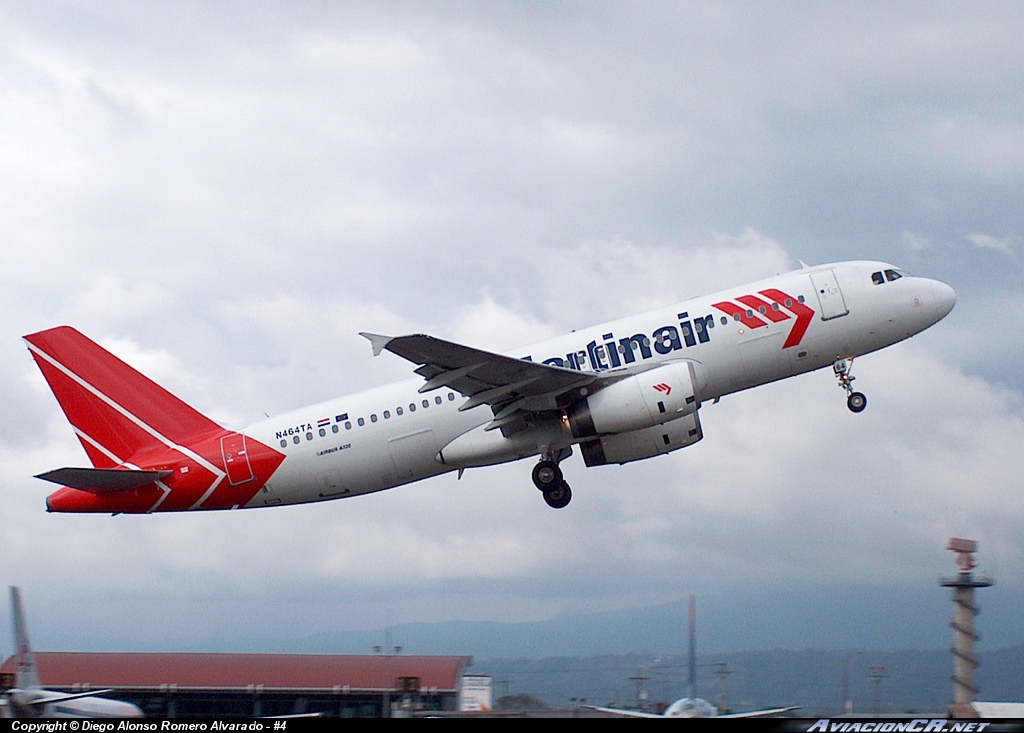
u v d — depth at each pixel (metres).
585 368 72.81
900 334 74.06
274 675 53.34
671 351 72.38
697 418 74.44
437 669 52.16
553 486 74.56
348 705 51.47
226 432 76.81
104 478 74.31
